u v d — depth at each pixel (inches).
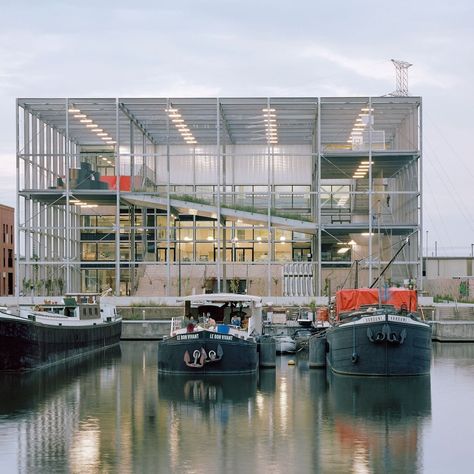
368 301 1897.1
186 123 3230.8
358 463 959.0
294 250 3535.9
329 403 1352.1
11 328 1715.1
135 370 1797.5
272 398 1401.3
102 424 1181.7
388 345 1635.1
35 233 3221.0
